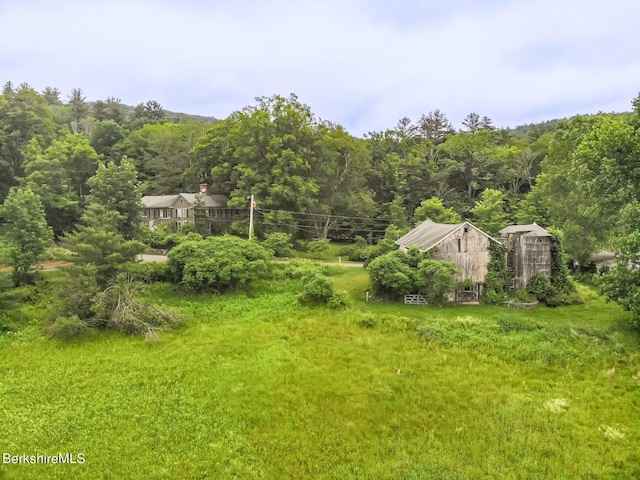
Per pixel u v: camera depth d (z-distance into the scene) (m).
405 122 91.94
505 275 31.72
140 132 71.38
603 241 33.81
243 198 50.72
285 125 54.94
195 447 13.84
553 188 36.91
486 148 69.94
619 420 15.58
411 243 35.56
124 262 27.34
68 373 18.70
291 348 21.75
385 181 68.25
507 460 13.41
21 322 24.56
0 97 55.00
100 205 32.91
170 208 55.78
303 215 53.56
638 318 21.14
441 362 20.23
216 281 30.86
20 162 52.31
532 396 17.22
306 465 13.16
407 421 15.55
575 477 12.66
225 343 22.28
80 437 14.19
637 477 12.69
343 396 17.11
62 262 36.91
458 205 64.12
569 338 22.19
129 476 12.45
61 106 104.81
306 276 31.77
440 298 30.38
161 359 20.36
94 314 24.12
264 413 15.77
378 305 29.83
